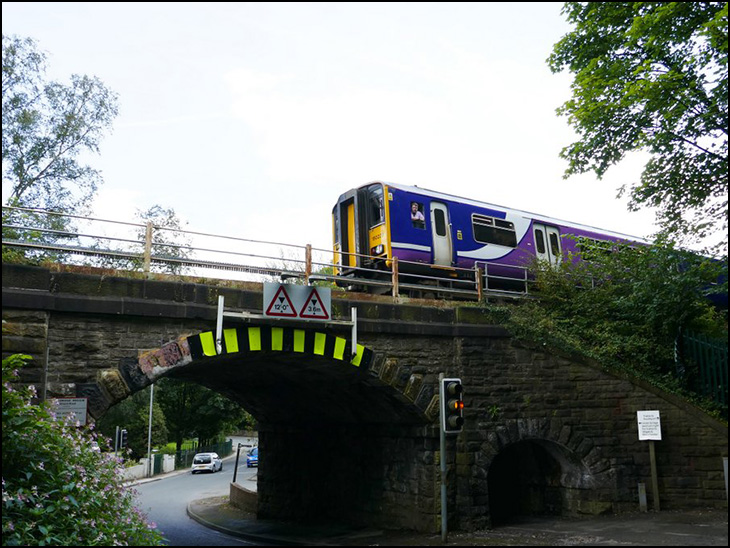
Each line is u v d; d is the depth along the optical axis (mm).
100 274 10344
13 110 24797
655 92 14789
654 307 15953
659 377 15414
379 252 16391
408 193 16938
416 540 12672
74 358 10000
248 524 18078
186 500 26625
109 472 8602
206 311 11164
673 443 14625
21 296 9547
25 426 7488
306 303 12250
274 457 19859
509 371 14398
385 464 15344
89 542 7215
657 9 15406
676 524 12375
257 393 18094
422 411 13562
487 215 18781
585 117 16469
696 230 16031
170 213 31359
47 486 7398
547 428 14273
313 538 14656
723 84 15109
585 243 18484
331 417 17078
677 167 16578
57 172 26125
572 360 14805
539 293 17172
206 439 59562
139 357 10484
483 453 13766
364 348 13016
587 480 14391
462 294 15266
